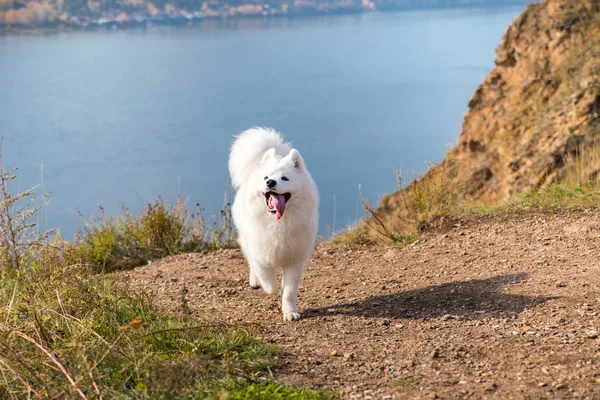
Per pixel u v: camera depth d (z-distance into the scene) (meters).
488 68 184.50
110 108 153.25
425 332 5.12
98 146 100.75
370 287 6.82
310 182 5.96
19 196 5.07
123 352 4.29
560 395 3.70
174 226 9.88
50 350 4.27
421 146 83.06
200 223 10.13
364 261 8.03
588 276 5.96
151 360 4.17
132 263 9.34
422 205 9.37
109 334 4.65
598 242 7.04
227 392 3.63
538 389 3.80
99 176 75.31
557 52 15.56
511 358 4.35
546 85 15.13
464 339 4.84
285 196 5.68
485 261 7.13
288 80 192.62
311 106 137.88
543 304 5.40
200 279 7.62
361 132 100.94
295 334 5.23
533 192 9.68
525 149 13.67
